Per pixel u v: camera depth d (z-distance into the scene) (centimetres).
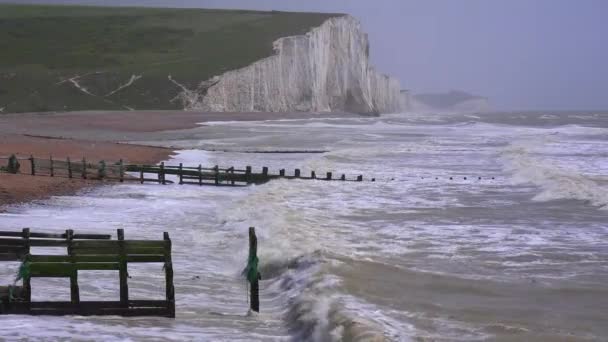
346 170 10338
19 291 3109
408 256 4644
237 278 4159
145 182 8862
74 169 8875
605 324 3161
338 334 2833
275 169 10375
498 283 3909
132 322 3094
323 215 6372
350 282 3725
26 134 15162
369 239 5250
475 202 7225
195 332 2981
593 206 6825
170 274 3216
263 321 3228
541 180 8606
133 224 5866
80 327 2936
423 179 9250
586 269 4303
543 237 5344
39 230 5278
